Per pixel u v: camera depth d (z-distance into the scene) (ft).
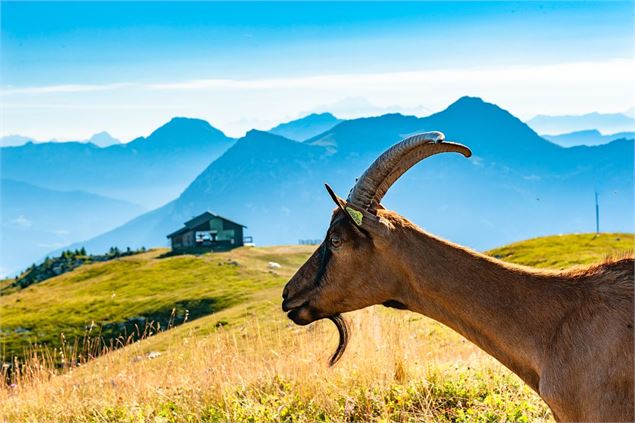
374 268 21.68
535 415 26.94
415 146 20.90
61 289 359.87
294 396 31.32
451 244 21.12
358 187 21.74
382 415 28.12
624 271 19.38
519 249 191.72
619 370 18.33
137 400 35.37
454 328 21.27
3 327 232.53
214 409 31.09
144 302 239.91
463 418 26.84
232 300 215.51
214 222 448.24
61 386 39.91
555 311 19.80
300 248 431.02
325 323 44.01
